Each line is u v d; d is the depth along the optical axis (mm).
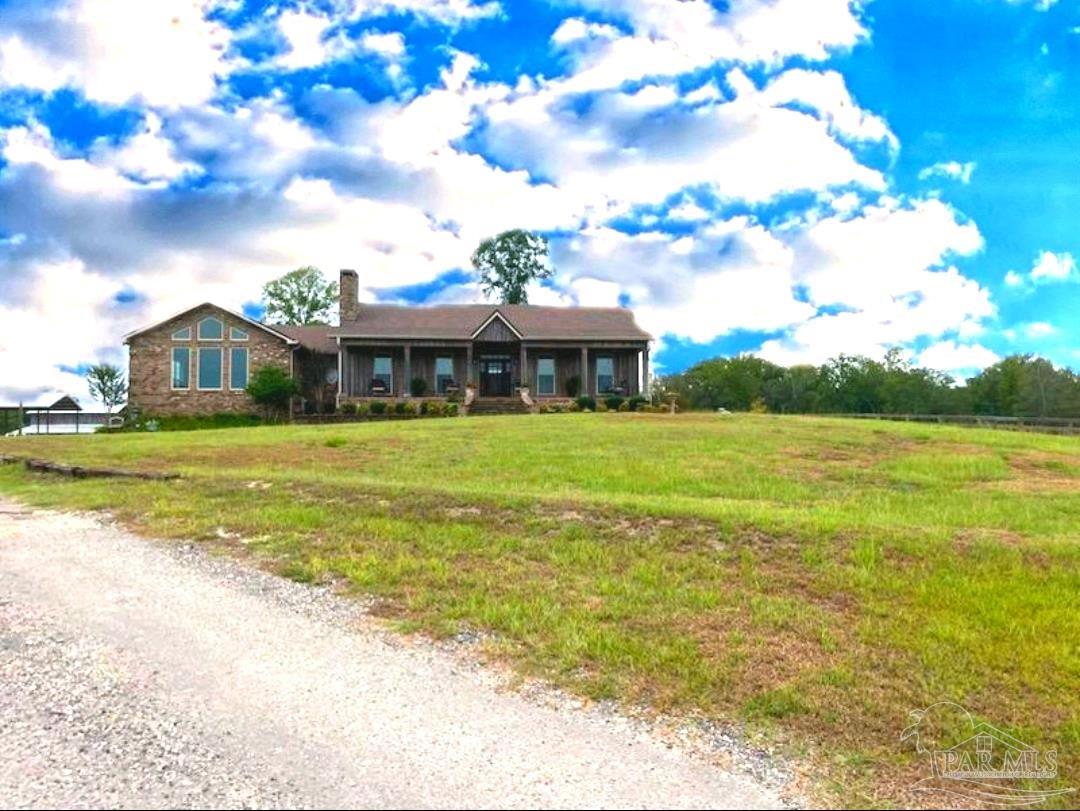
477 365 33875
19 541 8164
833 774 3645
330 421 29375
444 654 5051
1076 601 5727
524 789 3402
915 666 4785
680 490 11305
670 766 3656
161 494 10258
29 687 4445
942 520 8953
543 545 7367
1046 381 56812
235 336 31656
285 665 4844
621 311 36469
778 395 72250
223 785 3400
